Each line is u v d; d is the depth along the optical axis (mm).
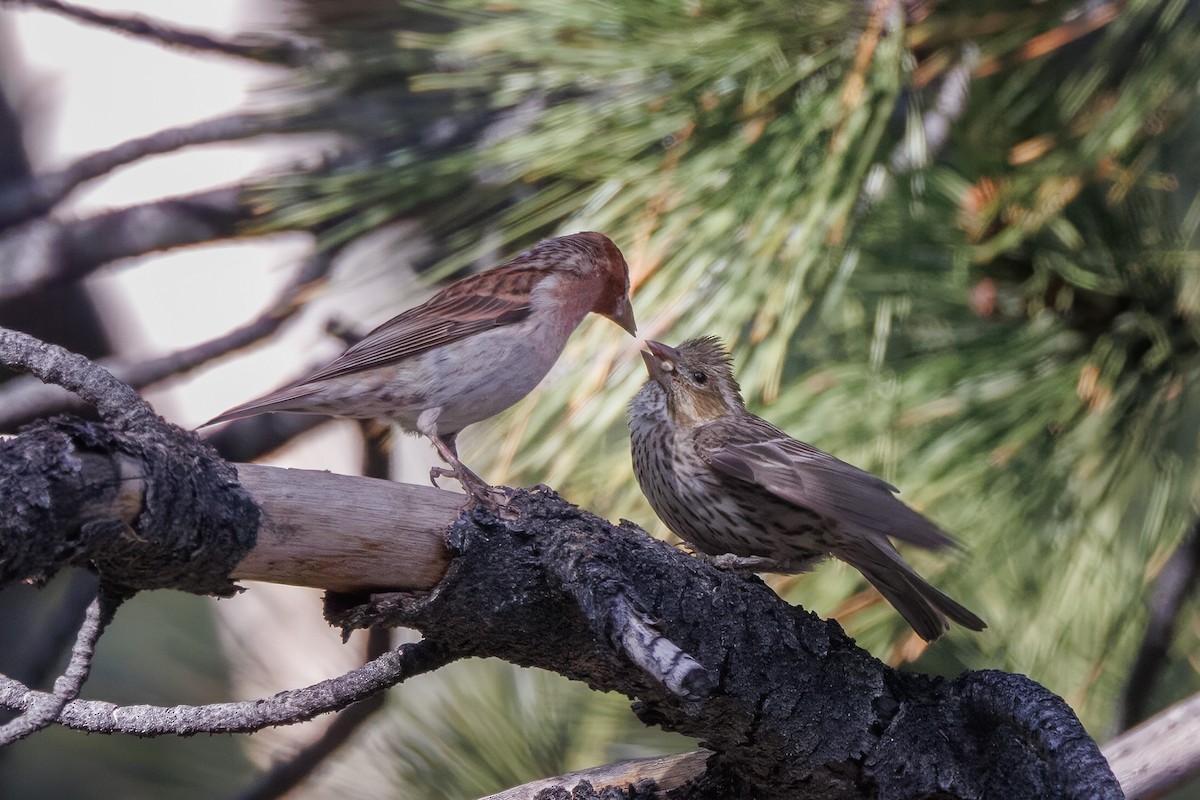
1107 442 7102
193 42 10156
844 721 5547
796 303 6699
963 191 7406
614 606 4762
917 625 6812
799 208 6750
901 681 5691
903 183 7312
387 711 8562
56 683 4574
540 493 5172
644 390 7371
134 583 4551
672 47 7125
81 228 11625
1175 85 7137
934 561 7074
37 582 4199
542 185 8250
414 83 8078
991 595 7285
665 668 4578
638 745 8312
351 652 9367
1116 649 7516
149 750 10062
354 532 4723
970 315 7633
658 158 7098
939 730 5598
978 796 5570
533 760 8203
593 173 7156
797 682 5477
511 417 7562
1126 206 7809
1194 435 7227
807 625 5555
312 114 10133
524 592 4961
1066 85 7809
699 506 6992
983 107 7637
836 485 6242
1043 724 5273
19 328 14562
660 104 7164
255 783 8836
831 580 7523
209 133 10688
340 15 10227
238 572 4625
